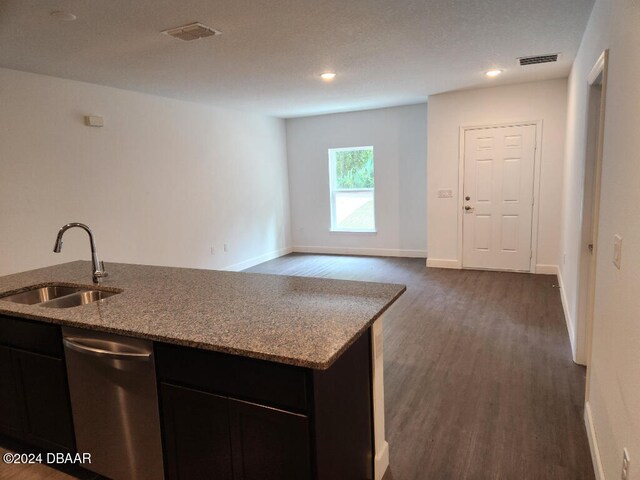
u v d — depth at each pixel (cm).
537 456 215
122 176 477
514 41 353
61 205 416
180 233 557
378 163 713
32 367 203
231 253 648
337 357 141
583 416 247
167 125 532
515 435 232
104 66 379
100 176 453
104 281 246
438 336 372
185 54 353
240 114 656
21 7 249
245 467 156
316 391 141
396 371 310
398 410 260
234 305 194
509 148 562
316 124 746
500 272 588
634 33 150
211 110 600
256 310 186
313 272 628
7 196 373
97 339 180
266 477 153
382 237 732
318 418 143
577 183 345
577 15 296
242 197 669
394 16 288
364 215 750
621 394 156
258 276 251
